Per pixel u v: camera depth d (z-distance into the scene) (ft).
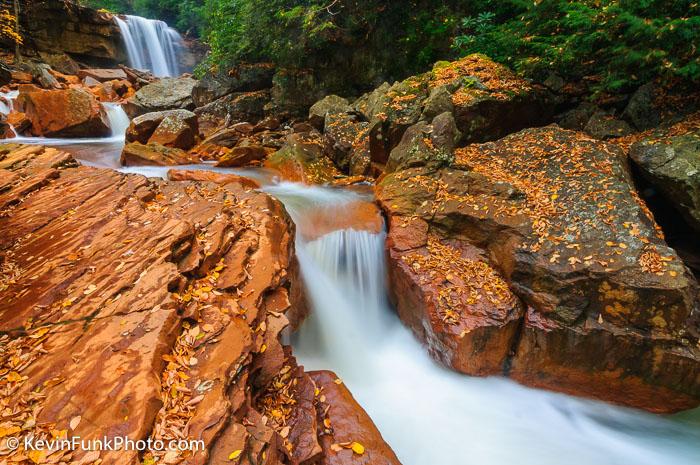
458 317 15.61
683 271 13.87
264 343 11.57
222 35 48.37
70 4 67.87
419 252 18.51
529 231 16.84
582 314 14.69
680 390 14.12
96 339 9.50
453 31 36.81
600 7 21.83
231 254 14.21
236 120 47.42
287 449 9.50
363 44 41.63
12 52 61.87
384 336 19.93
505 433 14.58
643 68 22.44
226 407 8.31
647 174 18.47
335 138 32.37
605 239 15.52
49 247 13.70
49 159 22.68
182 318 10.62
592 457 13.80
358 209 23.21
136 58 81.46
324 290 20.25
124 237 13.92
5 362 9.00
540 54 28.45
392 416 15.05
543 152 21.85
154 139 36.68
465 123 26.76
